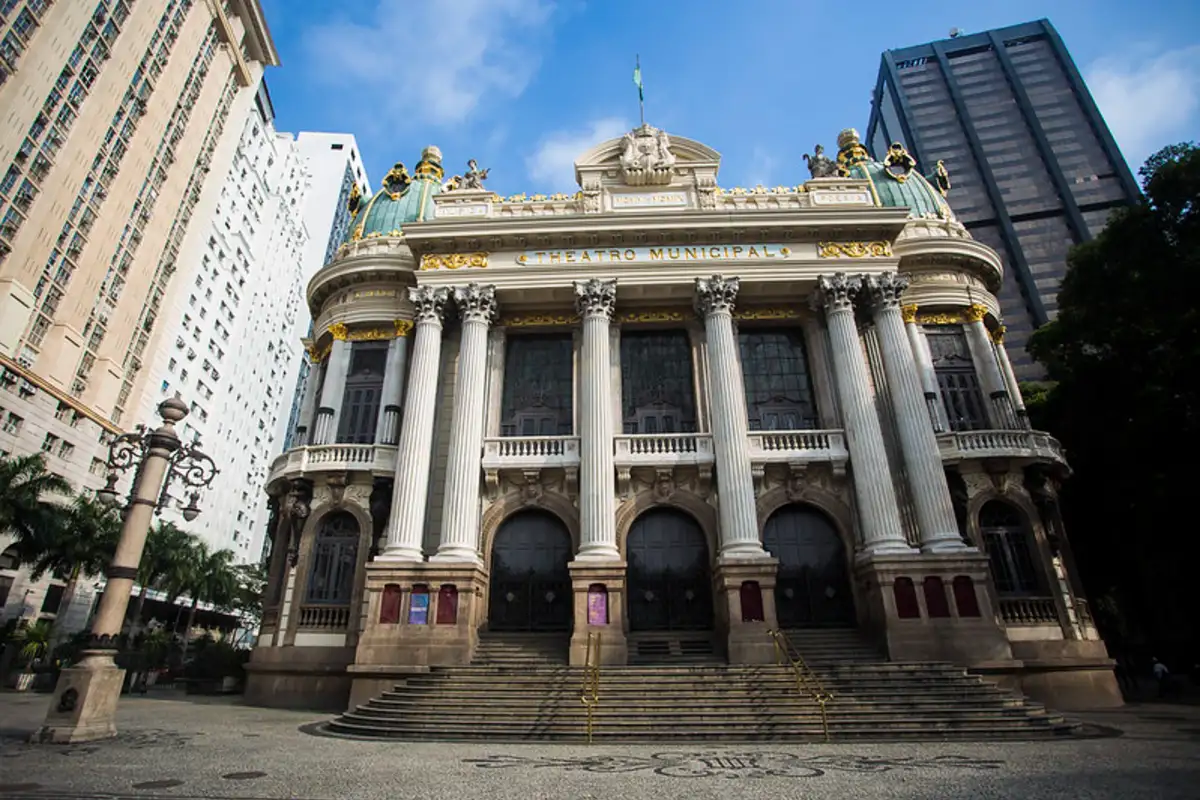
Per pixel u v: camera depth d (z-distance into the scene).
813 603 21.47
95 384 46.84
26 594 40.72
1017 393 25.66
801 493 22.44
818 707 14.12
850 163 31.23
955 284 25.95
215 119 64.75
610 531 20.77
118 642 12.55
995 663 18.33
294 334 96.44
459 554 20.50
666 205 26.16
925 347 25.19
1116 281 22.36
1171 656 28.11
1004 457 22.55
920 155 99.50
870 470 21.27
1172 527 23.81
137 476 13.12
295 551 22.89
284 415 92.94
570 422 24.45
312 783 8.56
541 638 20.48
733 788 8.45
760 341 25.72
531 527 22.72
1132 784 8.27
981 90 103.25
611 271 24.23
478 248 24.89
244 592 58.03
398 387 24.72
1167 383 22.36
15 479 32.47
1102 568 28.39
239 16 67.62
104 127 47.50
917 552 19.88
